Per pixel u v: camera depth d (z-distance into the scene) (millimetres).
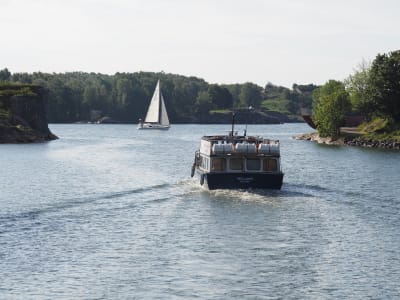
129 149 184125
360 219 72250
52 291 48406
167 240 62375
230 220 71125
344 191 93500
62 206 78938
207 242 61750
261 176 89562
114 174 113500
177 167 127625
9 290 48438
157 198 84875
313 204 81000
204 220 71125
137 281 50719
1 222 69250
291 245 60969
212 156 89812
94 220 70938
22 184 98750
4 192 90188
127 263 55000
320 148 198500
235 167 90000
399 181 107125
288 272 53062
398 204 82250
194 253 58094
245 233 65312
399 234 65375
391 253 58469
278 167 90188
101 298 47250
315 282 50812
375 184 102750
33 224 68438
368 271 53406
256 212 75438
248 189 90312
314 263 55406
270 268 54062
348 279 51562
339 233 65625
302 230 66812
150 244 60844
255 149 89875
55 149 178625
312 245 60969
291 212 75750
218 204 80125
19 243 60625
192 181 102438
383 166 135125
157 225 68562
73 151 171750
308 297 47844
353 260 56344
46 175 111188
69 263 54750
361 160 151375
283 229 67125
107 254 57438
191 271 53156
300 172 120812
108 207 78562
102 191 91500
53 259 55781
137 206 79250
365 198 86750
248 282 50781
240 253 58219
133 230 66250
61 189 93438
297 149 192875
